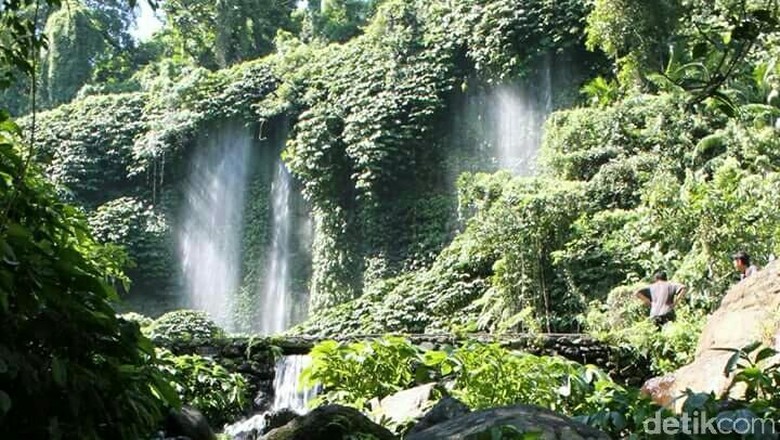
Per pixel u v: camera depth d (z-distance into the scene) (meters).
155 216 24.20
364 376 7.27
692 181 12.41
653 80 14.73
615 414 4.04
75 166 24.78
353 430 4.72
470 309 15.28
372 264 20.30
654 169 14.24
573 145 15.62
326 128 21.33
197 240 23.98
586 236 13.84
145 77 29.39
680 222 12.13
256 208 23.42
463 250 15.55
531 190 14.53
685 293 11.29
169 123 24.39
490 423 3.59
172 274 23.86
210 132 24.47
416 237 20.11
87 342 3.00
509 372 6.56
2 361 2.71
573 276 13.67
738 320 6.69
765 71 13.56
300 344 10.50
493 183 15.12
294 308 21.89
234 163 24.05
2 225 2.93
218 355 10.31
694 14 12.66
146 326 13.74
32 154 3.28
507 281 14.05
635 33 15.66
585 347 10.86
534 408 3.74
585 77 19.42
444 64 21.00
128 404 3.09
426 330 15.45
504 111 20.20
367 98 21.16
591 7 19.16
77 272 3.01
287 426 4.77
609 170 14.46
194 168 24.50
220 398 8.57
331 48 23.09
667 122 14.96
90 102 25.69
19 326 2.87
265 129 23.80
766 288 6.70
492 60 20.14
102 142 25.16
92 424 2.98
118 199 24.45
